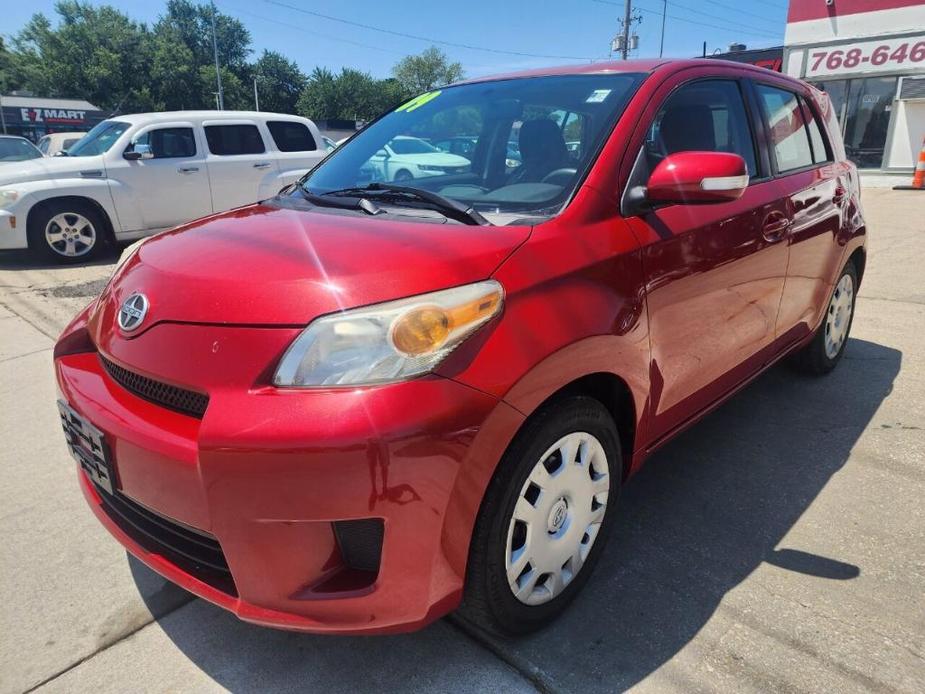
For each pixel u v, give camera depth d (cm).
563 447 198
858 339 484
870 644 202
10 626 218
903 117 1772
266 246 197
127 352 189
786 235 305
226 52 7412
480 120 272
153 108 6191
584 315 192
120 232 830
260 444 156
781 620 213
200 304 179
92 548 258
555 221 205
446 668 197
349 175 285
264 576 167
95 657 205
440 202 222
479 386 166
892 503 279
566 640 207
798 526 264
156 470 172
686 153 215
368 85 7425
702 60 290
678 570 239
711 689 187
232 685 194
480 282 175
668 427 253
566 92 264
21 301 628
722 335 268
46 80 5853
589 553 220
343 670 198
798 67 1933
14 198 759
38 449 338
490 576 183
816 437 337
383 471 156
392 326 162
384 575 167
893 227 941
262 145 934
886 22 1747
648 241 219
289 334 166
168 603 228
